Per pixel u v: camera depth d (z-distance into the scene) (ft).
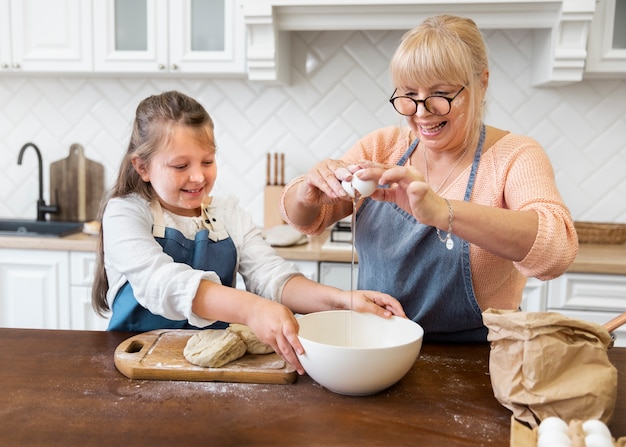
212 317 3.46
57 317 7.53
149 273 3.60
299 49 8.38
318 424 2.68
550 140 8.14
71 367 3.30
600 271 6.64
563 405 2.64
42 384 3.07
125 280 4.12
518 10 6.94
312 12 7.22
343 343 3.61
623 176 8.11
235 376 3.13
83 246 7.33
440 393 3.04
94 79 8.76
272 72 7.48
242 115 8.63
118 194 4.21
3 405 2.82
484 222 3.15
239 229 4.60
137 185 4.21
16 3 7.85
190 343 3.36
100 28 7.77
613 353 3.64
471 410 2.85
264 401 2.91
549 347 2.67
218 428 2.62
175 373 3.14
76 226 8.59
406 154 4.33
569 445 2.30
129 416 2.73
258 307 3.29
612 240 7.79
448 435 2.60
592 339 2.76
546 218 3.21
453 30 3.51
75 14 7.79
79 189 8.95
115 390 3.01
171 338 3.66
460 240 3.85
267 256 4.45
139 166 4.02
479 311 4.01
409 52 3.48
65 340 3.75
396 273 4.11
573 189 8.20
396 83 3.67
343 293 3.81
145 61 7.78
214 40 7.72
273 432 2.59
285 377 3.12
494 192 3.79
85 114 8.84
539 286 6.79
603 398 2.62
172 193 3.88
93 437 2.53
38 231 8.65
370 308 3.60
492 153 3.89
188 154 3.79
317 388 3.08
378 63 8.30
